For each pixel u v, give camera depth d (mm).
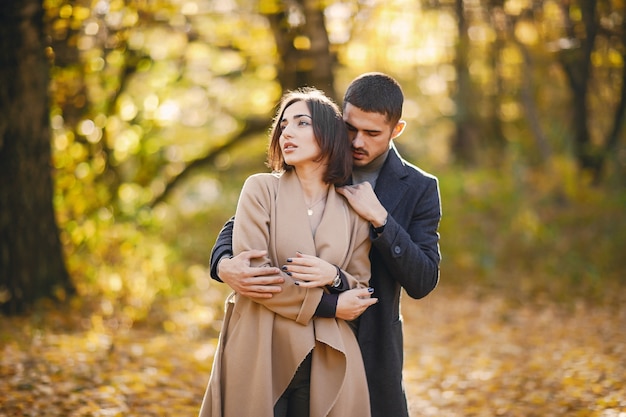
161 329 7285
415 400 5660
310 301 2807
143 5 8133
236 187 15867
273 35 9875
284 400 2982
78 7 7273
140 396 4871
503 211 12227
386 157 3252
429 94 16625
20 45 6766
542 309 9367
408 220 3162
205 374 5695
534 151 15102
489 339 7859
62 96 8180
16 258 6996
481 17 10414
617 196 12648
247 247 2865
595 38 11336
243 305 2930
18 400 4500
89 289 7664
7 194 6949
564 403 5027
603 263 10711
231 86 12258
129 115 9148
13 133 6906
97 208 8445
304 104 2957
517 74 13789
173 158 11211
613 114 14578
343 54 9383
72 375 5082
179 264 10570
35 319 6609
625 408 4801
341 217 2943
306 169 2973
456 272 11281
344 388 2869
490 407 5219
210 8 9867
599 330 7832
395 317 3193
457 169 14359
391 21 9367
